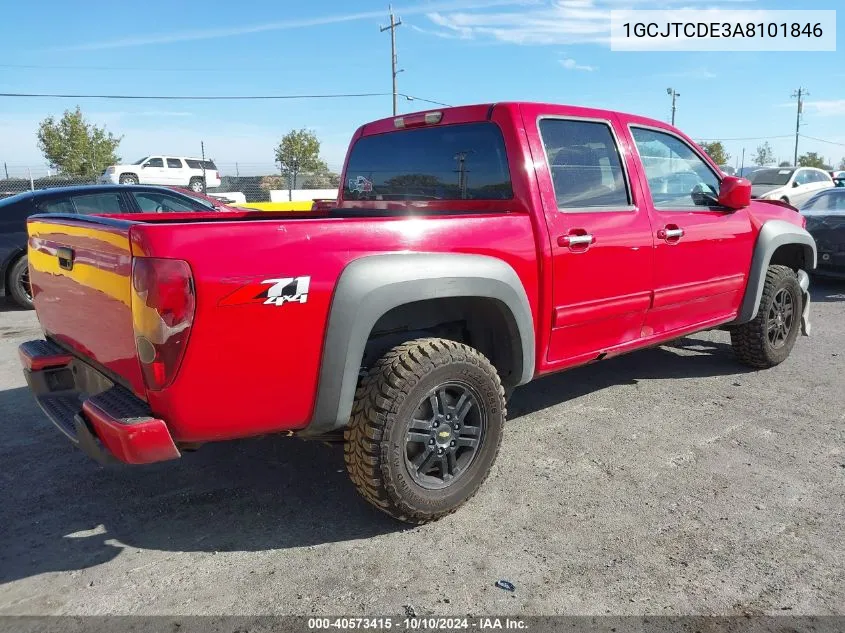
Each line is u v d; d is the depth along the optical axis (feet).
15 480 11.46
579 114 12.07
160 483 11.35
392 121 13.44
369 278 8.66
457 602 8.08
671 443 12.78
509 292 10.29
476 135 11.68
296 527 9.88
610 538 9.46
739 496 10.65
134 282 7.55
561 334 11.66
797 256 18.28
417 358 9.15
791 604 8.00
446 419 9.73
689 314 14.51
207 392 7.91
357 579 8.56
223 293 7.72
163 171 102.83
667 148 14.03
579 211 11.57
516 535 9.57
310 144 142.20
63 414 9.73
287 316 8.17
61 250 9.67
